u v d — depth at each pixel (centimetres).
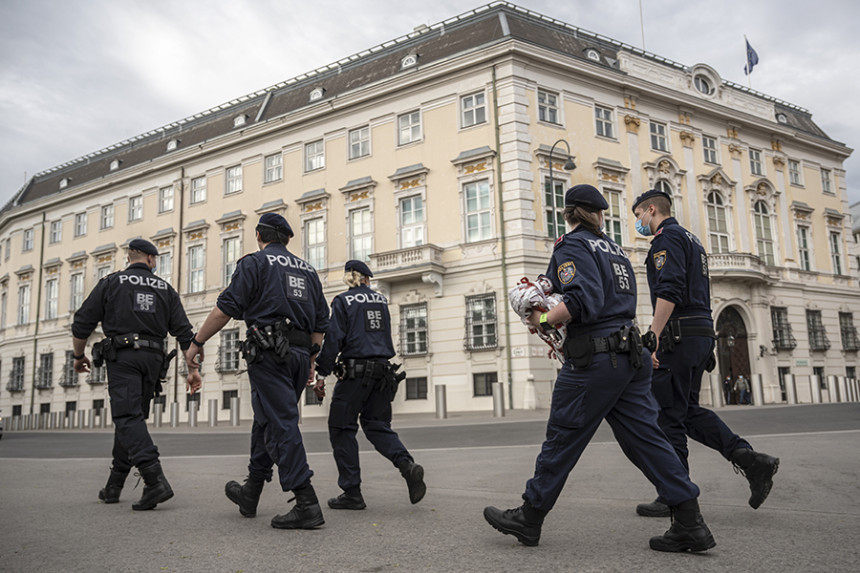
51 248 3697
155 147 3447
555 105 2423
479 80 2370
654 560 293
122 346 481
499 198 2288
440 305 2352
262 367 409
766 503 424
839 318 3167
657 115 2688
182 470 707
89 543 350
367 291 502
